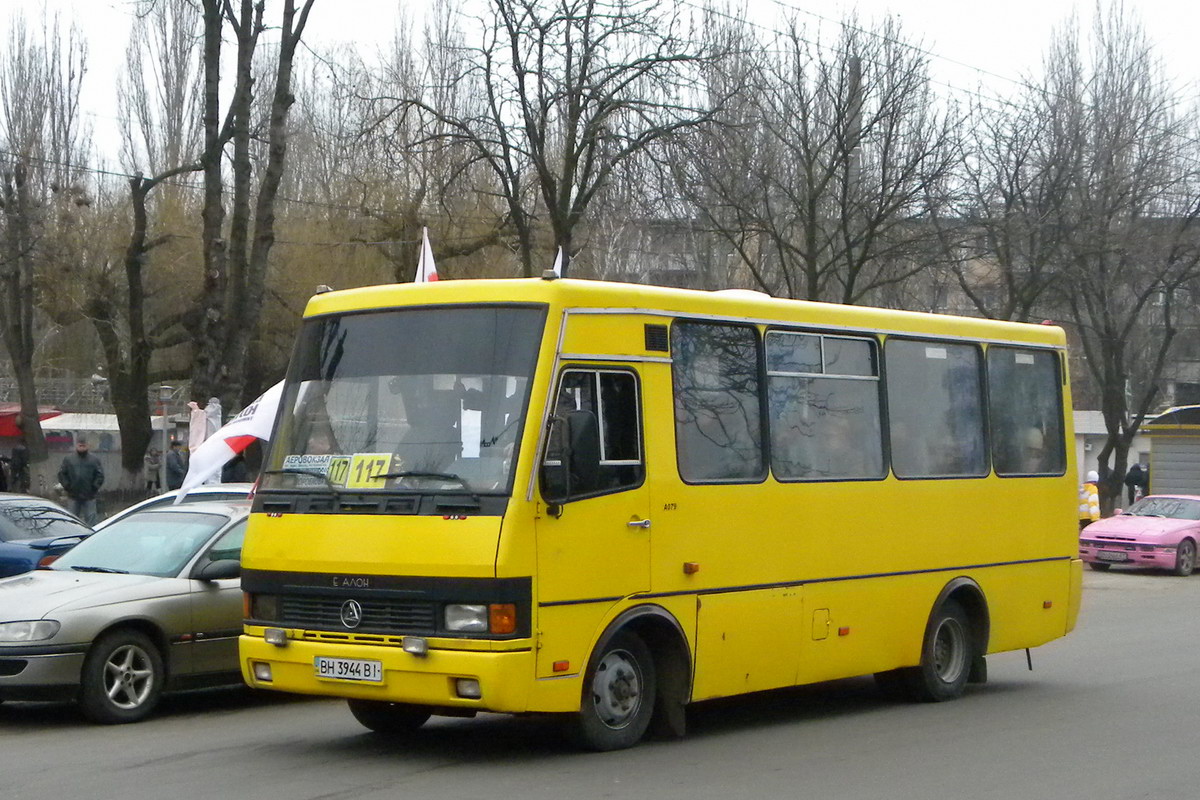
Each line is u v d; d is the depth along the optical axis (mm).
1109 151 31594
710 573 9188
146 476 38438
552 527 8117
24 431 32875
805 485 10016
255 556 8742
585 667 8312
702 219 28516
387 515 8219
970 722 10516
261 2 21312
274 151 21438
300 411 8961
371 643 8172
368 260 34656
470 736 9648
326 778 8117
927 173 28203
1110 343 36625
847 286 27656
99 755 8984
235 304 21656
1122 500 46188
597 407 8539
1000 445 12117
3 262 32031
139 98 40781
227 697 11812
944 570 11367
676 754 8906
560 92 24156
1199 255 33562
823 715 10867
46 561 12102
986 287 36062
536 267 31047
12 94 37281
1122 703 11523
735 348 9633
